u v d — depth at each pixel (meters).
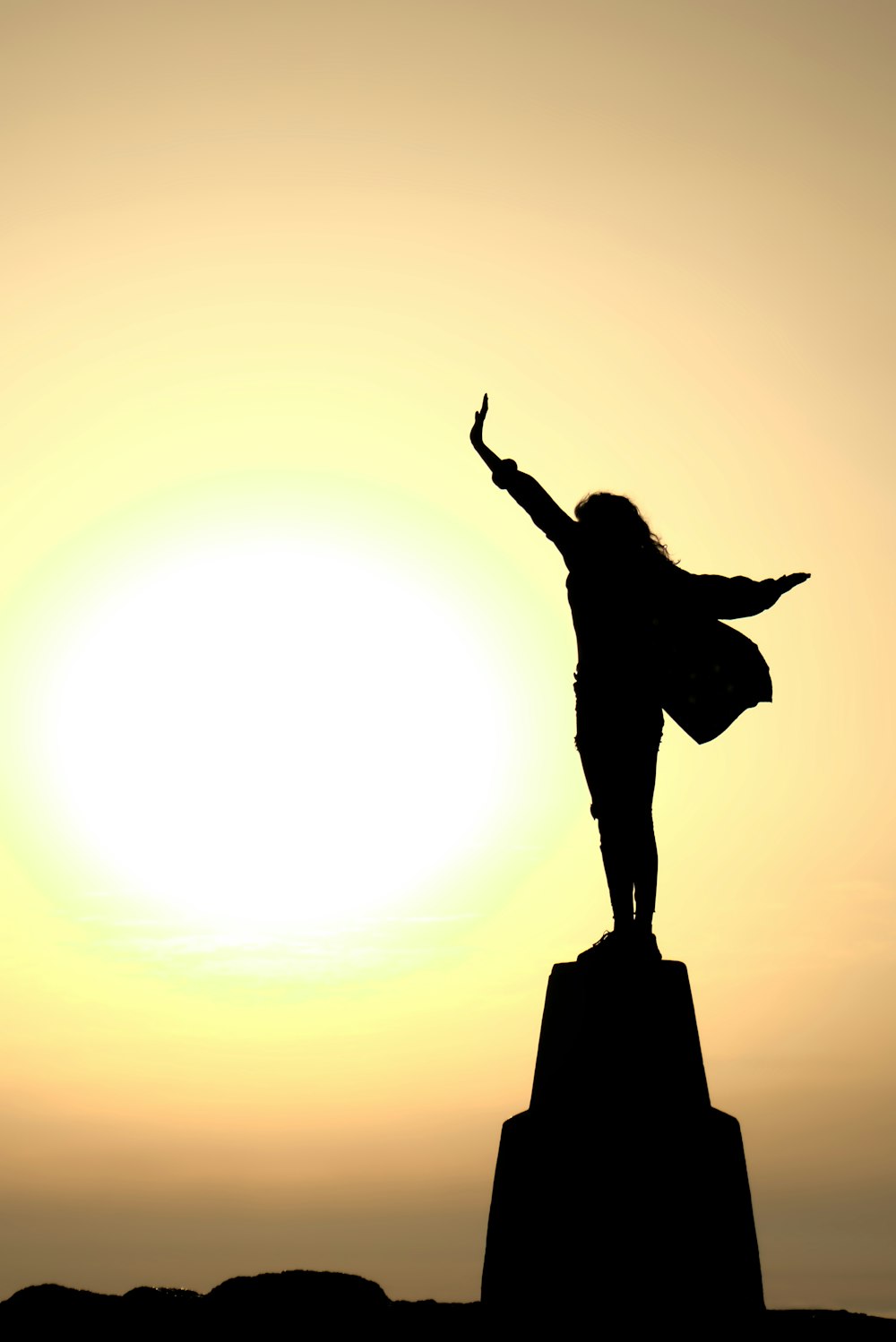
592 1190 14.66
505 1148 15.37
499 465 16.08
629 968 15.35
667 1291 14.38
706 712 15.66
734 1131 15.20
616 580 15.66
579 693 15.80
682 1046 15.24
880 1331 16.05
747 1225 14.99
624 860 15.59
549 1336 14.46
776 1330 16.06
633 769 15.51
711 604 15.69
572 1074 15.27
